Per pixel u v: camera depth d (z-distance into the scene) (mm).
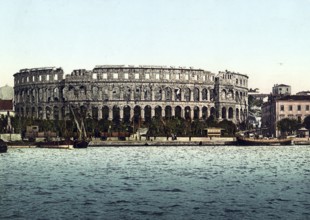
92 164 96688
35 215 45344
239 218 44469
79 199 53344
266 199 53625
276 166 92750
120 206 49562
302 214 46094
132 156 119625
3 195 55844
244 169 86750
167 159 109875
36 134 171750
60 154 127875
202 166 92438
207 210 47781
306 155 123938
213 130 180250
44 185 64375
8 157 116250
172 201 52312
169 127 181125
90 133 180375
